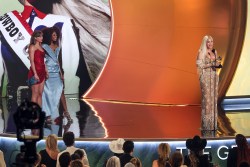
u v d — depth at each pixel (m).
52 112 35.28
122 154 21.95
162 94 39.75
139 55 39.75
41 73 37.09
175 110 37.19
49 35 41.41
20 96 41.72
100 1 41.56
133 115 34.56
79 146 26.84
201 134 28.59
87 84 41.84
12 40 41.66
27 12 41.72
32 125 15.48
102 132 28.72
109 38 41.47
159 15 39.31
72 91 42.06
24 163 15.70
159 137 27.39
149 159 26.97
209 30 39.47
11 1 41.66
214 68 30.44
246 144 22.73
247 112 36.53
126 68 40.06
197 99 39.88
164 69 39.53
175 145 27.12
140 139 26.94
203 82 30.33
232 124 32.12
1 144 27.86
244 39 40.28
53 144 22.31
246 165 19.44
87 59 42.06
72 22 42.06
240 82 40.53
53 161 22.25
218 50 39.78
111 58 40.34
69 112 35.34
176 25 39.22
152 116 34.34
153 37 39.47
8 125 30.89
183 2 39.12
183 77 39.59
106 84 40.62
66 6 42.00
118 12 39.88
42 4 41.78
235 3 39.88
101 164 26.89
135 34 39.66
